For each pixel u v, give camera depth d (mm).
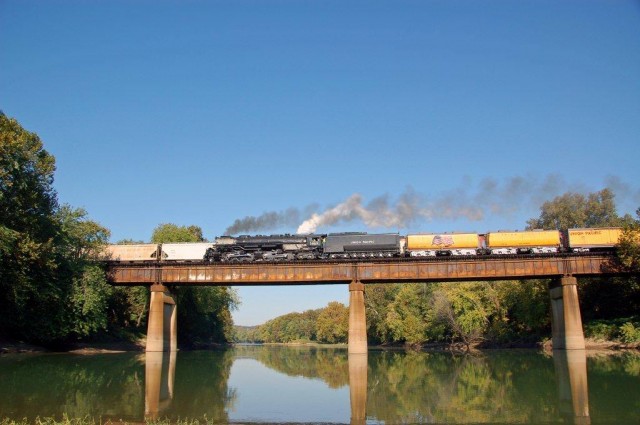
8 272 59000
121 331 92312
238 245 79938
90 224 81000
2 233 55875
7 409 28281
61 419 25859
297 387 41625
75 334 76000
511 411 28828
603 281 82625
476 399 33438
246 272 75688
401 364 62844
